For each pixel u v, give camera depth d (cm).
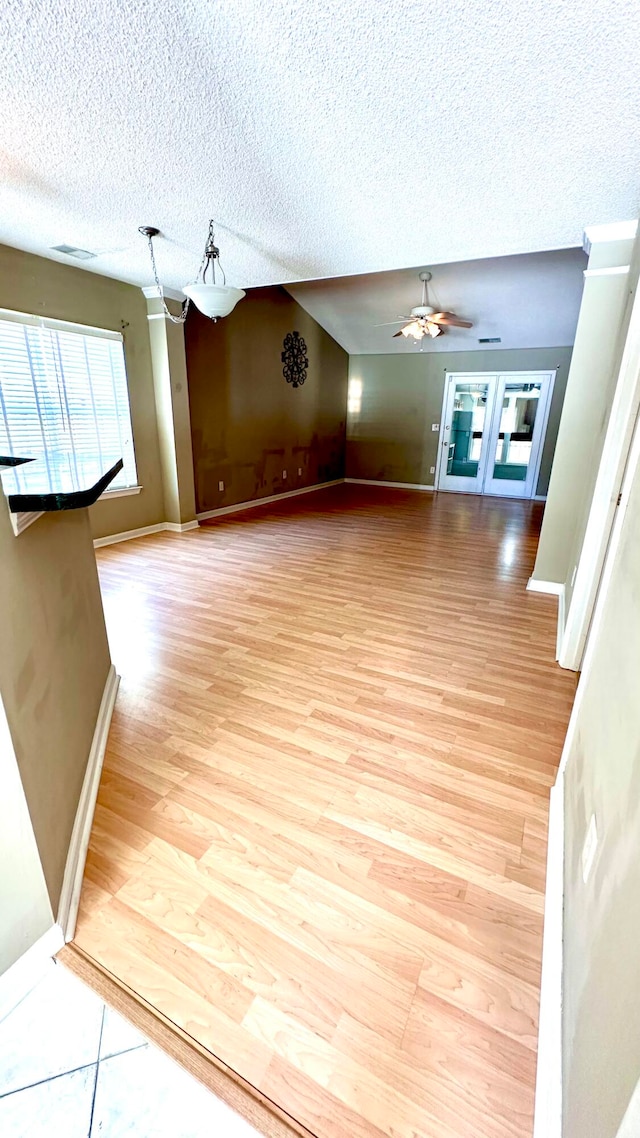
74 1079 96
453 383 776
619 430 216
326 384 782
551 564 361
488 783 175
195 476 550
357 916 128
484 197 245
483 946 121
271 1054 100
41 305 368
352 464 895
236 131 190
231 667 252
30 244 332
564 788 151
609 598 135
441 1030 104
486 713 216
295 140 195
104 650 224
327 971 115
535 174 220
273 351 638
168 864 141
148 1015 106
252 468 646
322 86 162
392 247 321
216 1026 104
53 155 208
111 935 122
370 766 182
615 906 76
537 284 541
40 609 133
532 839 152
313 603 337
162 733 199
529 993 111
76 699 167
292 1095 94
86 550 203
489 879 139
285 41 142
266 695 227
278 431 684
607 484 225
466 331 689
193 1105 93
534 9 129
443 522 595
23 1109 92
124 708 216
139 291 451
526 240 304
